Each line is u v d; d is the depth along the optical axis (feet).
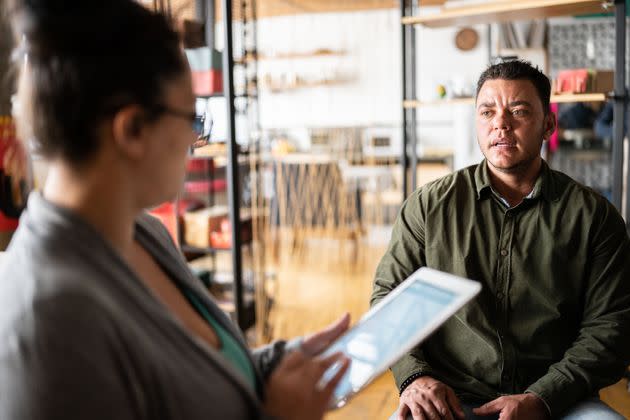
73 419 1.88
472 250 5.50
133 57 2.16
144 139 2.23
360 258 19.94
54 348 1.87
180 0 12.04
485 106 5.49
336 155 24.20
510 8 8.71
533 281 5.34
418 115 30.09
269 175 19.71
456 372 5.51
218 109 10.68
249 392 2.40
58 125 2.10
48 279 1.95
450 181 5.78
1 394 1.89
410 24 9.93
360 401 9.64
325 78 31.12
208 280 12.40
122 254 2.27
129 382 2.03
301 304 15.14
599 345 5.15
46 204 2.14
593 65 26.17
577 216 5.35
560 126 23.12
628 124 8.89
